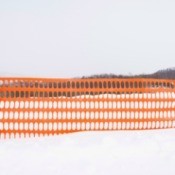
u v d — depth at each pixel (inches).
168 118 328.5
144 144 246.7
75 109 312.7
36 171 176.7
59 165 188.9
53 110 308.3
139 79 323.3
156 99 325.4
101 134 288.0
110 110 318.3
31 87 313.3
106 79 320.5
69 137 277.0
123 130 313.6
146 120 322.3
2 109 301.7
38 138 280.2
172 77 2113.7
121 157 207.8
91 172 174.2
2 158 207.2
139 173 172.9
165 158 205.5
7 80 310.8
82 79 320.2
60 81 317.1
